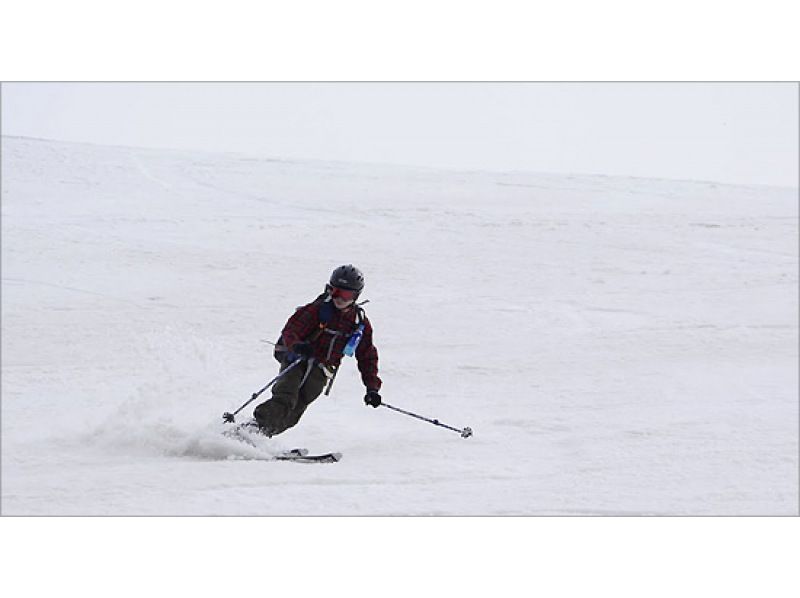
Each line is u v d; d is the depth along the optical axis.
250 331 39.88
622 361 35.53
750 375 33.97
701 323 41.88
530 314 43.00
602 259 54.78
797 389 31.83
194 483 16.39
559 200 73.56
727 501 17.33
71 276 47.94
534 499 16.75
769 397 30.41
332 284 20.45
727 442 23.09
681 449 22.11
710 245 59.28
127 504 15.19
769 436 24.03
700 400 29.62
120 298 44.31
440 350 36.72
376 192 74.50
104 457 18.34
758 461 21.00
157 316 41.56
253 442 19.31
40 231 56.72
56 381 31.88
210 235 57.81
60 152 82.62
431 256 54.28
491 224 63.34
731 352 37.31
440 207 68.94
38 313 41.22
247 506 15.23
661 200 74.69
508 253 55.56
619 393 30.52
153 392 23.84
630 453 21.55
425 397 29.67
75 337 38.03
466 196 74.00
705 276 51.47
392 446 21.58
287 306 44.03
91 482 16.33
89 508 14.84
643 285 49.19
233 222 61.59
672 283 49.81
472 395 30.06
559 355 36.25
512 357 35.75
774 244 60.06
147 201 67.75
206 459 18.47
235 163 85.38
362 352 21.08
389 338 38.47
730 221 66.62
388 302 44.44
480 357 35.66
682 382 32.47
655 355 36.56
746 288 49.12
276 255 53.50
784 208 72.31
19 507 14.81
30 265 49.56
